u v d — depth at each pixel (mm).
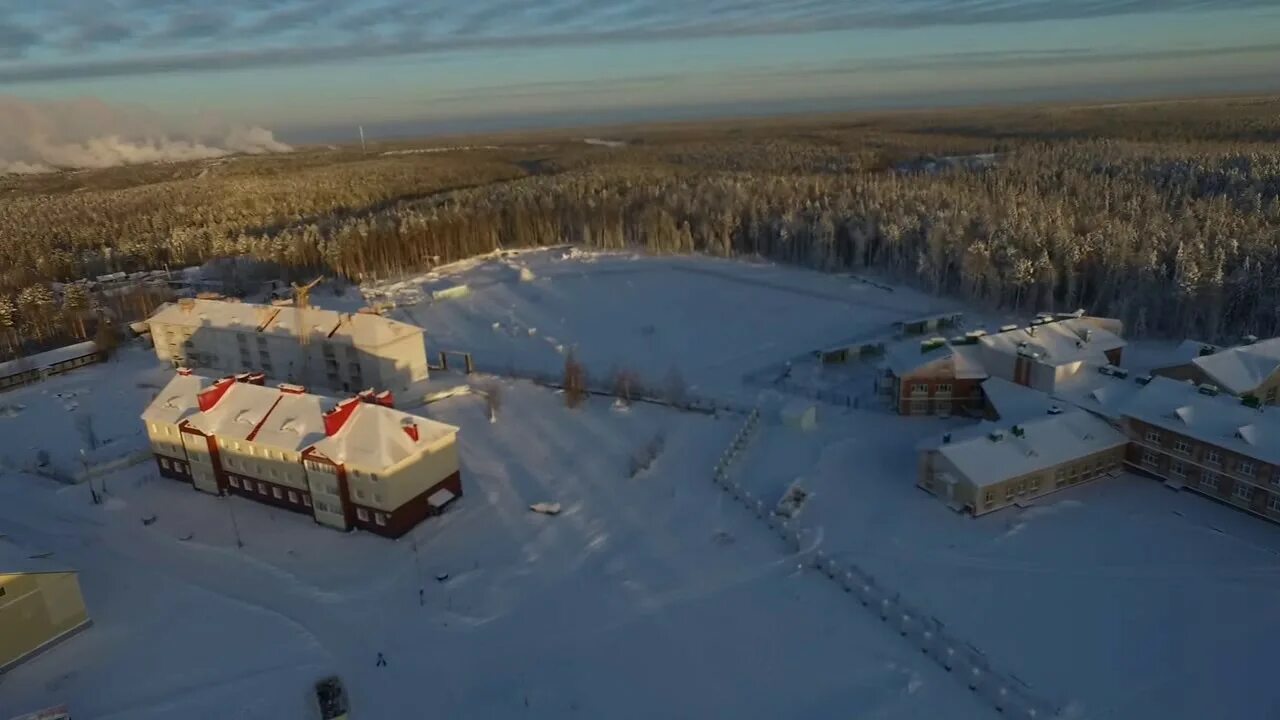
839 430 75125
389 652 47281
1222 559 52312
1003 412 70438
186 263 181875
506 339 113312
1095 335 79438
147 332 117812
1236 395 67375
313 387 93375
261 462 63594
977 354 78250
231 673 45531
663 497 64000
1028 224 129125
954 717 40438
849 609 49375
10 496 68062
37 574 47031
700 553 56156
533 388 89250
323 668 46000
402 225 173750
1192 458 60281
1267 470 55531
